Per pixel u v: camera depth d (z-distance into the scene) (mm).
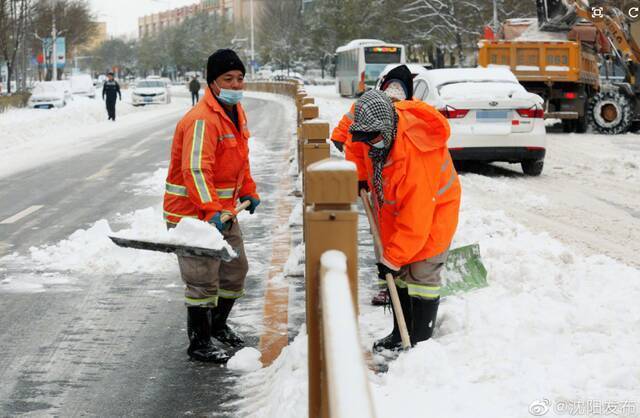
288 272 15469
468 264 12750
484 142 27188
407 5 107312
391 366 9312
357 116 9703
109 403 9633
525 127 27391
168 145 44594
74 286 15055
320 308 5855
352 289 6426
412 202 9656
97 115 72500
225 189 11086
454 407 8117
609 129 45969
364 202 10383
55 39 117688
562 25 47000
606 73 49781
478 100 27172
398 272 9977
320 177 6473
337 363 4457
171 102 113438
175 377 10430
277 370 10141
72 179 30703
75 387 10148
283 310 13219
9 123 54500
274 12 187625
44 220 21875
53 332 12367
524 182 27234
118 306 13766
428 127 9781
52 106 85375
